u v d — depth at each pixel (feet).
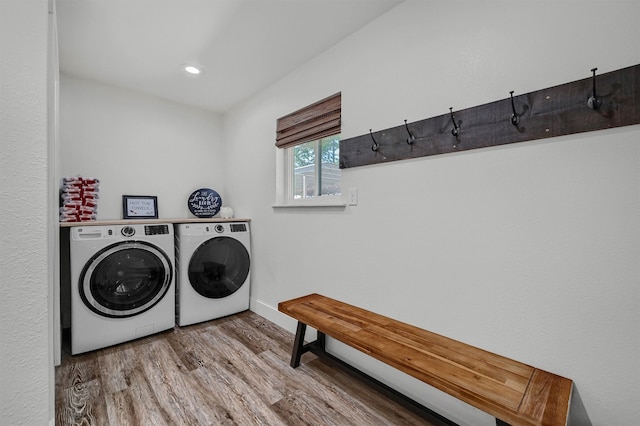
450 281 4.77
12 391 1.85
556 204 3.77
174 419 4.69
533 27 3.94
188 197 10.50
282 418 4.75
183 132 10.40
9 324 1.84
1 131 1.82
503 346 4.21
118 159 9.04
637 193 3.26
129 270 7.41
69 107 8.18
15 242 1.85
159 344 7.23
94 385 5.54
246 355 6.73
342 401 5.18
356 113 6.25
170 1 5.34
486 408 3.20
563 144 3.73
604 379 3.46
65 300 8.01
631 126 3.29
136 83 8.76
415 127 5.21
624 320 3.34
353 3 5.44
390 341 4.60
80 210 7.24
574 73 3.64
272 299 8.73
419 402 5.09
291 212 8.02
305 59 7.42
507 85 4.17
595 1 3.50
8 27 1.86
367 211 6.03
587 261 3.57
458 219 4.67
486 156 4.38
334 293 6.75
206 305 8.64
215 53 7.16
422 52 5.13
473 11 4.51
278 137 8.50
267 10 5.62
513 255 4.12
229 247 9.21
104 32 6.26
